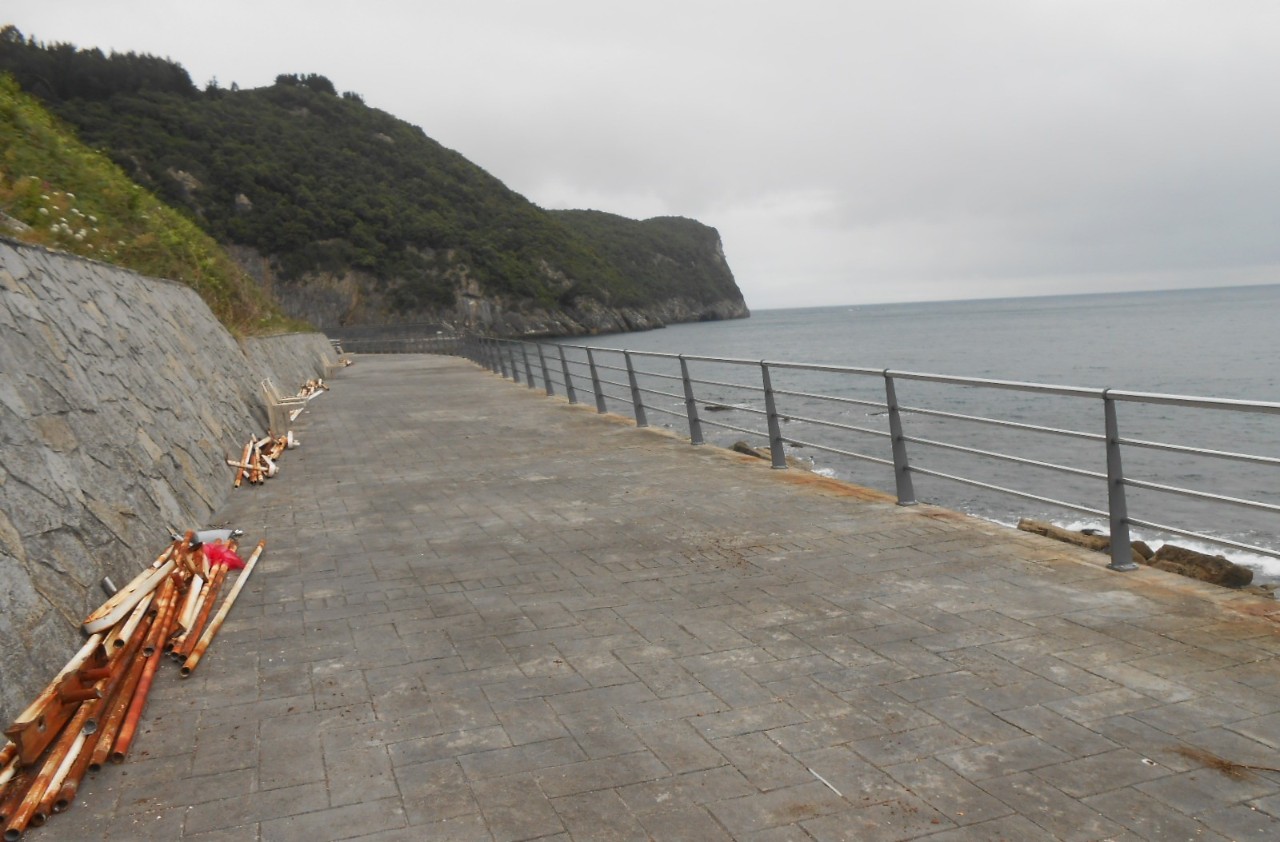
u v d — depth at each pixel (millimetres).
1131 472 23781
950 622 5461
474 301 110938
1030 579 6262
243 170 99125
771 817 3410
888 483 21156
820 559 6965
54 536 5320
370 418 18391
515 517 8898
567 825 3402
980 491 20688
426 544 7902
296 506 9695
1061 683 4516
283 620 5914
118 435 7457
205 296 18594
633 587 6434
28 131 16500
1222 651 4848
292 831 3412
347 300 101625
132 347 9633
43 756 3955
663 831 3344
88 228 13641
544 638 5441
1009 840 3201
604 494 9953
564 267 133375
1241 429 30812
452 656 5191
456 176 133375
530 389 24734
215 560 6906
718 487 10141
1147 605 5633
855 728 4117
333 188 109250
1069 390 6512
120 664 4785
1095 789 3520
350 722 4352
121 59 100500
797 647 5145
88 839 3387
